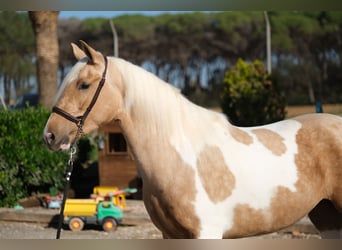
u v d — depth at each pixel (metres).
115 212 7.06
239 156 3.64
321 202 4.04
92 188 9.88
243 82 12.92
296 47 32.56
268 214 3.65
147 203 3.65
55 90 11.00
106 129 8.96
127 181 9.07
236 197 3.57
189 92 36.28
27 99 20.98
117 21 32.66
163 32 34.69
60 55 31.06
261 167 3.64
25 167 8.54
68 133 3.54
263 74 13.05
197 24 34.28
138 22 33.66
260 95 12.67
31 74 32.19
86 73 3.55
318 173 3.77
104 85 3.57
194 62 36.34
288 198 3.67
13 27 30.56
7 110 8.99
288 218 3.73
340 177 3.74
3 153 8.31
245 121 12.67
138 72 3.66
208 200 3.50
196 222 3.47
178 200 3.48
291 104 30.02
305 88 31.75
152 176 3.57
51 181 9.16
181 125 3.63
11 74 31.09
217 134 3.70
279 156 3.72
